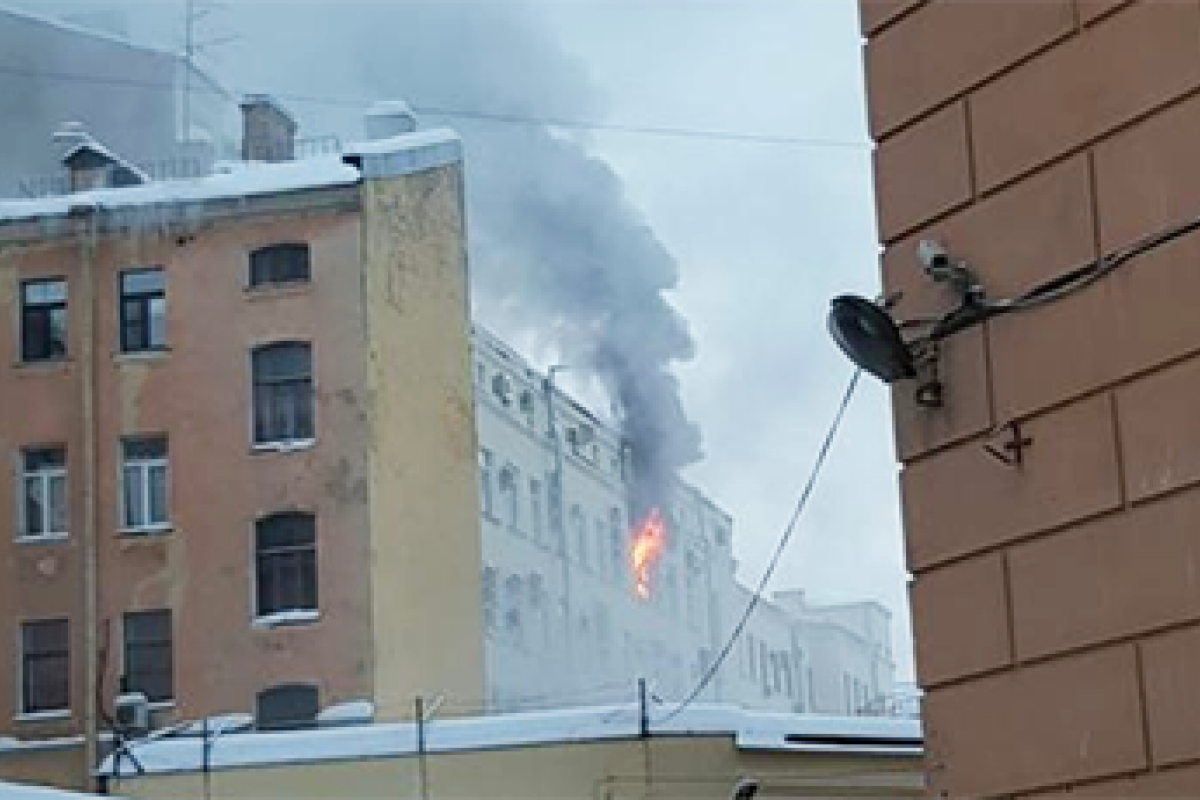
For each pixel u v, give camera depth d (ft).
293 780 107.45
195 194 155.12
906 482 29.99
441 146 158.20
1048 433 27.71
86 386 152.66
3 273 155.74
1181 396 25.85
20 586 149.79
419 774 105.91
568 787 103.81
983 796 27.99
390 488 148.87
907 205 30.50
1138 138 26.86
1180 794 25.26
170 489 150.61
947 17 30.14
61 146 173.99
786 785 101.45
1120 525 26.50
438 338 153.99
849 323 29.94
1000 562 28.25
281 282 153.38
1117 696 26.25
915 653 29.43
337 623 145.89
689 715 103.40
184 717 145.18
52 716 146.51
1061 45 28.19
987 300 28.81
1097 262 27.20
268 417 151.53
